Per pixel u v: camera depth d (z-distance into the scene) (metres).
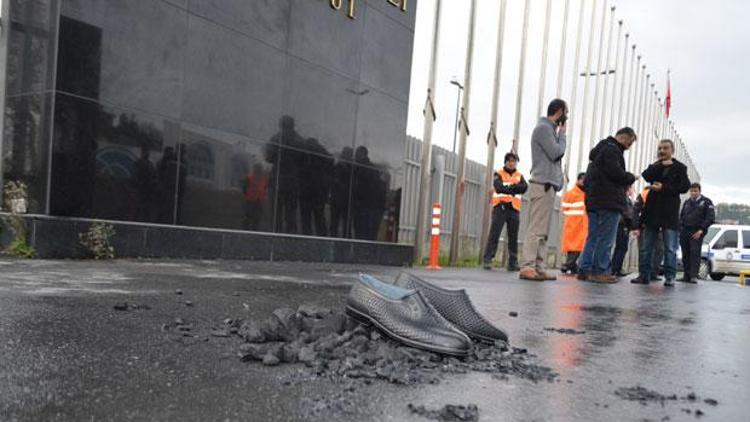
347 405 1.82
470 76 14.28
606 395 2.14
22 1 7.12
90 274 5.29
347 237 11.17
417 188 14.97
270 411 1.73
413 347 2.61
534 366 2.54
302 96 10.03
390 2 11.81
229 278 5.67
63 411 1.66
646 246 9.83
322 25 10.33
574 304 5.27
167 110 7.94
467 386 2.13
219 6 8.54
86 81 7.06
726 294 8.09
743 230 21.73
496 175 11.55
